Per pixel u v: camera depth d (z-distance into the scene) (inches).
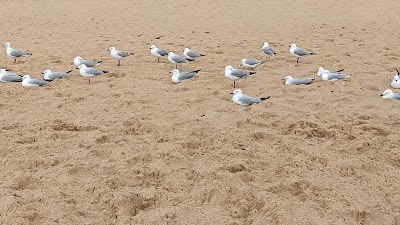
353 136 342.0
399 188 267.7
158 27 904.3
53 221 233.8
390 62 573.3
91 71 491.5
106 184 273.4
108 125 369.1
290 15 1026.7
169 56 545.3
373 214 242.1
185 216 242.7
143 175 286.2
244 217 245.9
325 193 263.4
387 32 793.6
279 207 247.1
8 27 888.3
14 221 233.8
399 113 387.5
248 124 370.6
